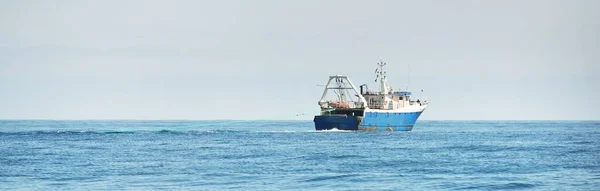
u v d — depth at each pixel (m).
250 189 112.12
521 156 166.12
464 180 122.12
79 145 198.75
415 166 143.12
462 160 155.50
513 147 196.62
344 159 156.75
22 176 125.00
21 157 159.00
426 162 151.00
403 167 141.25
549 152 178.75
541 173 131.88
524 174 130.38
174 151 177.88
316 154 168.50
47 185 115.19
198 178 123.50
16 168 137.00
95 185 115.31
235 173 130.25
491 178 124.69
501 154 171.88
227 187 113.94
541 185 116.94
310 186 115.31
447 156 165.38
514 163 148.75
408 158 159.50
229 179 122.56
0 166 140.50
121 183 117.62
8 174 127.56
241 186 114.94
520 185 116.69
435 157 162.50
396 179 123.25
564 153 175.50
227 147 191.75
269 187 114.19
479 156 165.88
